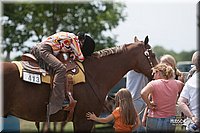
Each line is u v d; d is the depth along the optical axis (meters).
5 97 7.42
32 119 7.81
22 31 17.83
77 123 8.15
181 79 8.97
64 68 7.58
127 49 8.69
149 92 7.56
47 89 7.71
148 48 8.84
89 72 8.26
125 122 7.54
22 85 7.53
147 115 7.86
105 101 8.66
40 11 17.98
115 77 8.56
